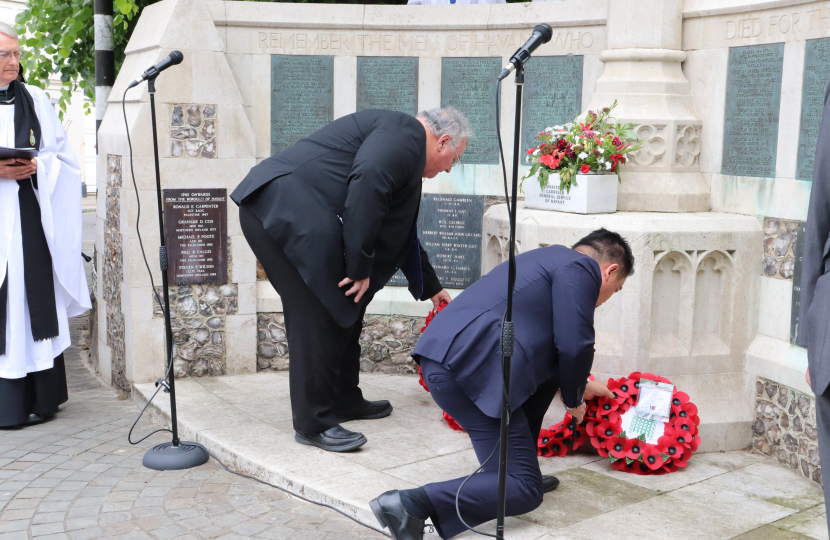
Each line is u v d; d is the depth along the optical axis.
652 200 4.14
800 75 3.61
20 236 4.32
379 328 5.15
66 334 4.59
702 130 4.21
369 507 3.06
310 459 3.58
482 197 5.01
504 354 2.54
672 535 2.89
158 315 4.84
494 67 4.89
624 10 4.25
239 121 4.88
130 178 4.67
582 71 4.62
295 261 3.48
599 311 3.90
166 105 4.69
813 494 3.31
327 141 3.58
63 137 4.65
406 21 4.94
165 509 3.23
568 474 3.49
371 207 3.32
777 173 3.77
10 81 4.40
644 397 3.60
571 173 3.94
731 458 3.73
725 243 3.81
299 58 5.02
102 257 5.34
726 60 4.04
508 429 2.78
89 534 3.01
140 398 4.68
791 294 3.70
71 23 7.18
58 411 4.65
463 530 2.77
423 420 4.18
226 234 4.93
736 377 3.92
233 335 5.03
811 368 2.32
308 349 3.64
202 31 4.75
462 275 5.10
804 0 3.54
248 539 2.95
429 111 3.64
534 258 2.94
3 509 3.25
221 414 4.23
